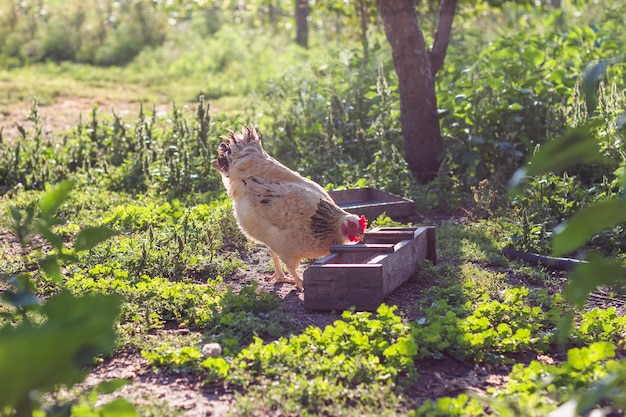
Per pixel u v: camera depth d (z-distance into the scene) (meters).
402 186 10.48
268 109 14.68
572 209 8.81
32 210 3.63
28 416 2.93
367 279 6.28
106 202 10.34
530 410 3.85
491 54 13.47
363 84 13.63
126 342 5.61
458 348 5.41
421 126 11.23
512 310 6.09
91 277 7.21
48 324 2.64
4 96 18.70
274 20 31.09
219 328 5.98
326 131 11.82
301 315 6.37
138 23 28.28
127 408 3.25
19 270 7.43
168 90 21.05
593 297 6.97
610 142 8.86
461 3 17.97
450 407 4.24
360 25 19.25
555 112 11.00
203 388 4.87
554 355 5.54
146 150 11.98
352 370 4.86
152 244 8.04
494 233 8.80
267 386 4.71
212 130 13.15
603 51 12.91
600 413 3.16
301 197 6.86
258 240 7.22
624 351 5.52
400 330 5.53
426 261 7.49
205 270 7.66
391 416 4.36
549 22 16.14
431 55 11.45
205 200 10.42
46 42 26.69
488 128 11.32
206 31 30.78
